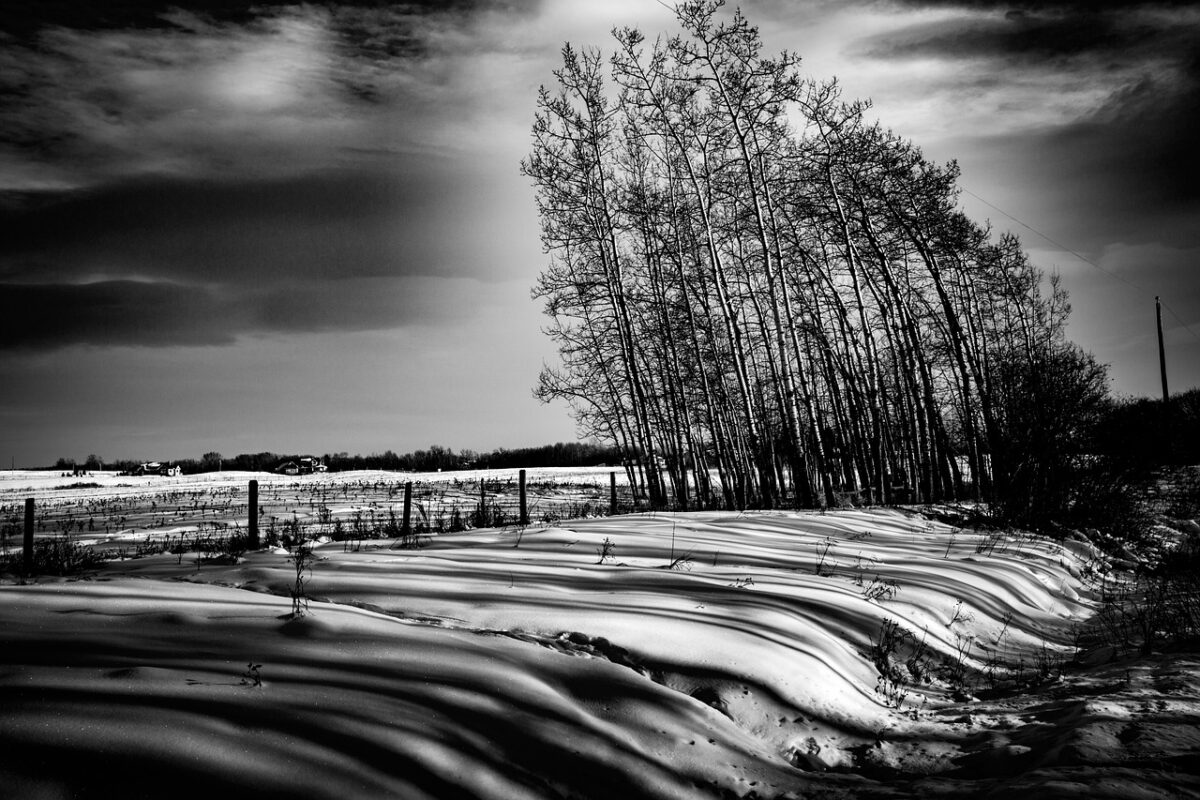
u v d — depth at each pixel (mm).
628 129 23453
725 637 5691
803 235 25391
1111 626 8969
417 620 5543
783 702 5000
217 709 3438
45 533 19094
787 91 21281
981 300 27969
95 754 2955
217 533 17875
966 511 19766
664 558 9297
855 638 6785
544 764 3689
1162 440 20078
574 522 13344
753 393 24906
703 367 23812
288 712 3523
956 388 27578
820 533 13758
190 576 7016
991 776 4094
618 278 23859
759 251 24656
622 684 4621
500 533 11148
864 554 11594
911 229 24594
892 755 4551
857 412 27281
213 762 3039
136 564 8492
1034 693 6062
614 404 26781
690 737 4293
